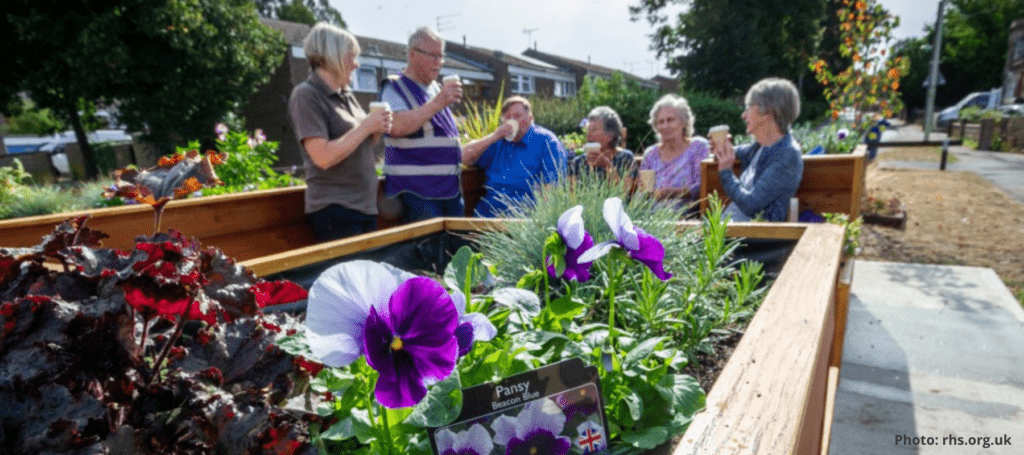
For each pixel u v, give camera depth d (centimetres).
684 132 373
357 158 259
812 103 3097
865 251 525
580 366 74
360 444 81
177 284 70
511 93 3288
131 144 2128
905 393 256
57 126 2153
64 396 61
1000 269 459
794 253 151
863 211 673
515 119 320
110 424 63
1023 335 312
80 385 65
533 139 322
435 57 301
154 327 87
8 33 1478
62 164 2252
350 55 252
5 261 71
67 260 73
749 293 142
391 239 191
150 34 1484
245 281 85
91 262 74
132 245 207
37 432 59
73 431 58
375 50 2464
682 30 2733
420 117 281
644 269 138
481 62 3259
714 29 2592
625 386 85
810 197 334
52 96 1700
